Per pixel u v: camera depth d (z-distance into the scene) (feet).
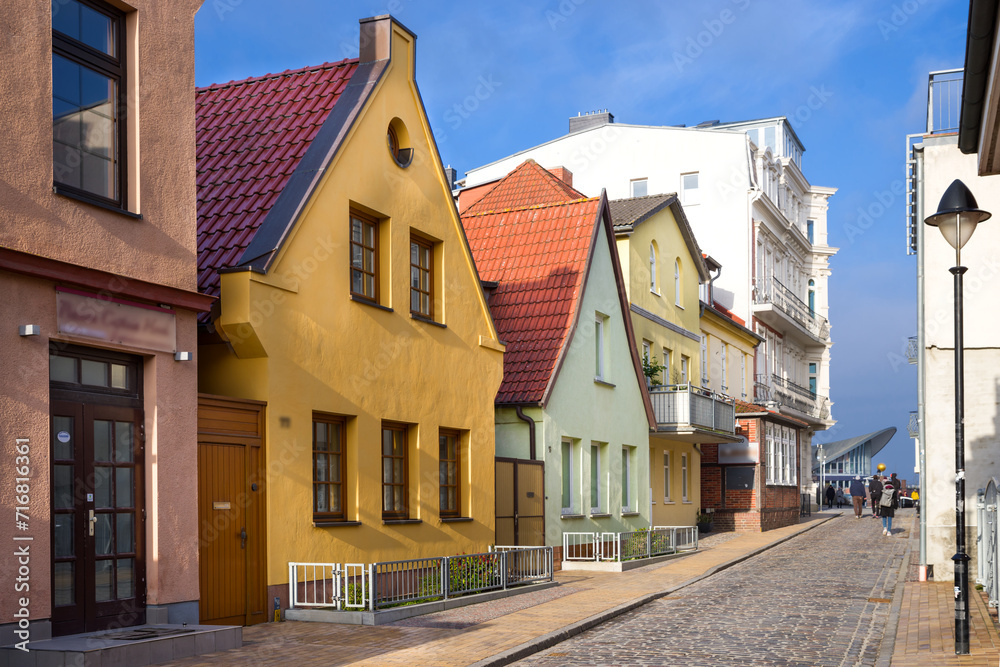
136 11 34.65
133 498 33.76
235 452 38.86
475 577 50.11
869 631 40.55
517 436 66.08
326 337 44.34
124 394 33.68
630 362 82.79
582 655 35.17
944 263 56.18
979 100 35.19
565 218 76.79
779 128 174.70
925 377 56.08
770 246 159.02
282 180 45.27
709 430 93.04
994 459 54.65
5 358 28.81
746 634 39.73
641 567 68.33
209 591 37.14
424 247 54.54
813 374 184.55
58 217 30.94
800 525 120.57
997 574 40.06
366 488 46.88
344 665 31.19
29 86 30.25
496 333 61.00
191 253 36.52
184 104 36.73
